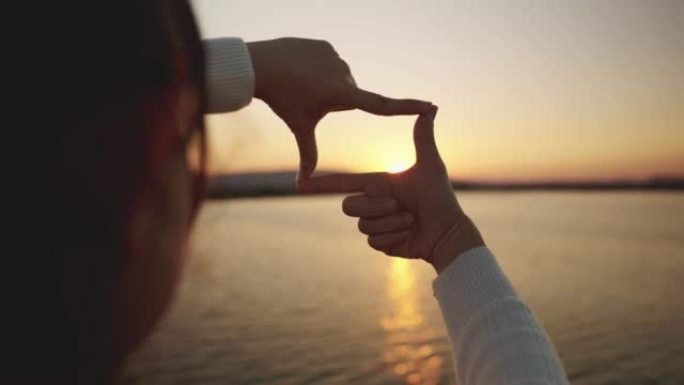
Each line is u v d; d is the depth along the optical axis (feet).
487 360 1.99
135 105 1.37
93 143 1.34
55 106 1.29
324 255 144.46
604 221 257.14
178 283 1.56
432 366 57.93
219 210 1.70
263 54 2.38
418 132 2.47
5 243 1.30
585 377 56.39
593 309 84.07
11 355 1.32
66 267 1.33
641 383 53.93
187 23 1.57
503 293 2.15
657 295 93.30
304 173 2.51
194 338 63.98
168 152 1.45
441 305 2.26
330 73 2.39
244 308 81.35
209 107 2.20
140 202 1.39
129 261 1.40
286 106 2.42
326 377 54.44
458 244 2.37
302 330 71.15
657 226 229.04
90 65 1.31
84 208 1.33
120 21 1.34
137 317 1.45
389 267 124.47
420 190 2.45
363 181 2.47
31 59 1.27
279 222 264.93
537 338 2.02
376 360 59.98
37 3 1.27
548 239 179.22
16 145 1.28
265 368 55.77
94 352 1.38
